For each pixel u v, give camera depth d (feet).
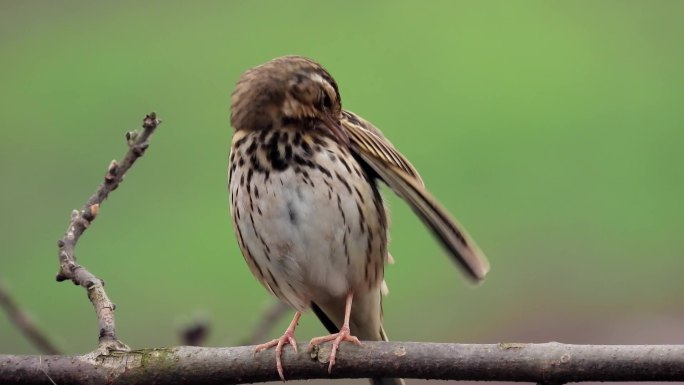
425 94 52.11
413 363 24.76
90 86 51.98
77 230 26.27
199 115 51.39
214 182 49.14
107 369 25.17
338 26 54.75
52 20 54.34
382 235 28.17
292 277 27.94
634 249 49.24
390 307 47.80
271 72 27.35
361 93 52.29
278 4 55.62
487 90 52.29
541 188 49.83
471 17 55.26
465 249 26.14
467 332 47.29
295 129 27.30
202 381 25.31
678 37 55.06
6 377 25.25
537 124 51.31
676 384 40.04
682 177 50.11
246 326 46.21
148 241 47.50
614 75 53.21
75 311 46.03
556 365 23.95
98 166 49.42
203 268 47.09
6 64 53.11
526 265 48.75
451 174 49.85
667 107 52.06
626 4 56.34
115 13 54.65
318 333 46.14
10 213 47.75
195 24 54.60
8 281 45.73
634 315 48.16
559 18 55.72
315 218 27.17
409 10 55.26
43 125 50.60
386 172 27.22
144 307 46.50
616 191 49.93
